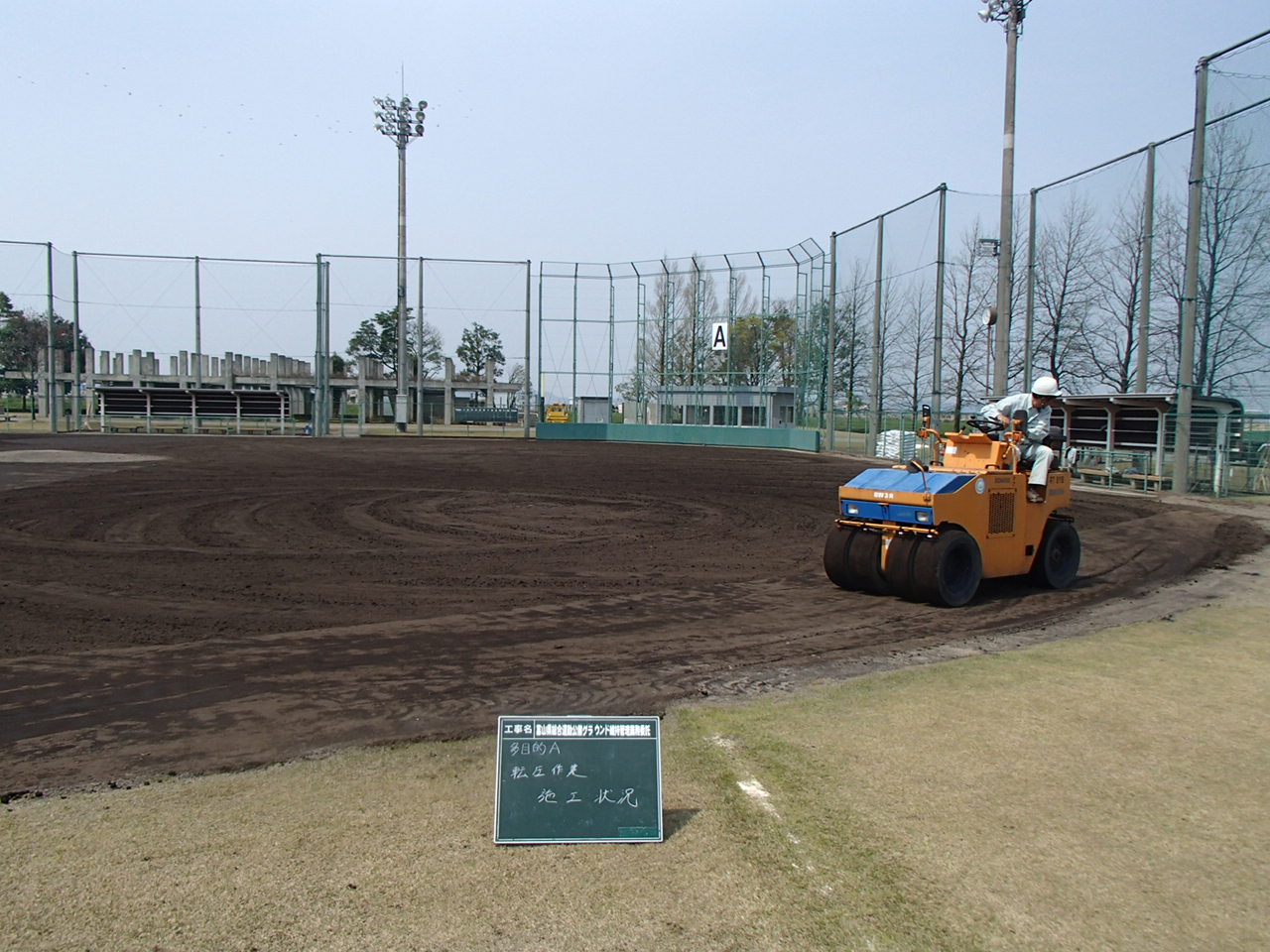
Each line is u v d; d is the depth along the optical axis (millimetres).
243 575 11531
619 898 4074
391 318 73188
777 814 4898
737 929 3859
